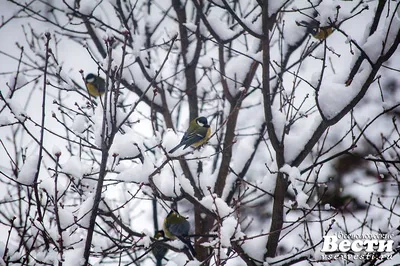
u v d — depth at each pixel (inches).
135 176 341.4
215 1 385.1
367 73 324.8
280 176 352.5
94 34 461.4
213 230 396.8
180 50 538.3
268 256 350.9
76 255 317.7
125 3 495.2
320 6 327.9
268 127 351.6
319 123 352.2
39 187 304.8
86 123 391.5
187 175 462.0
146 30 492.1
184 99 550.3
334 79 352.5
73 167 334.3
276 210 353.7
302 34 440.8
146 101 468.4
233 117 467.2
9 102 301.1
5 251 302.0
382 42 312.0
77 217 323.3
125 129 362.0
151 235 372.5
